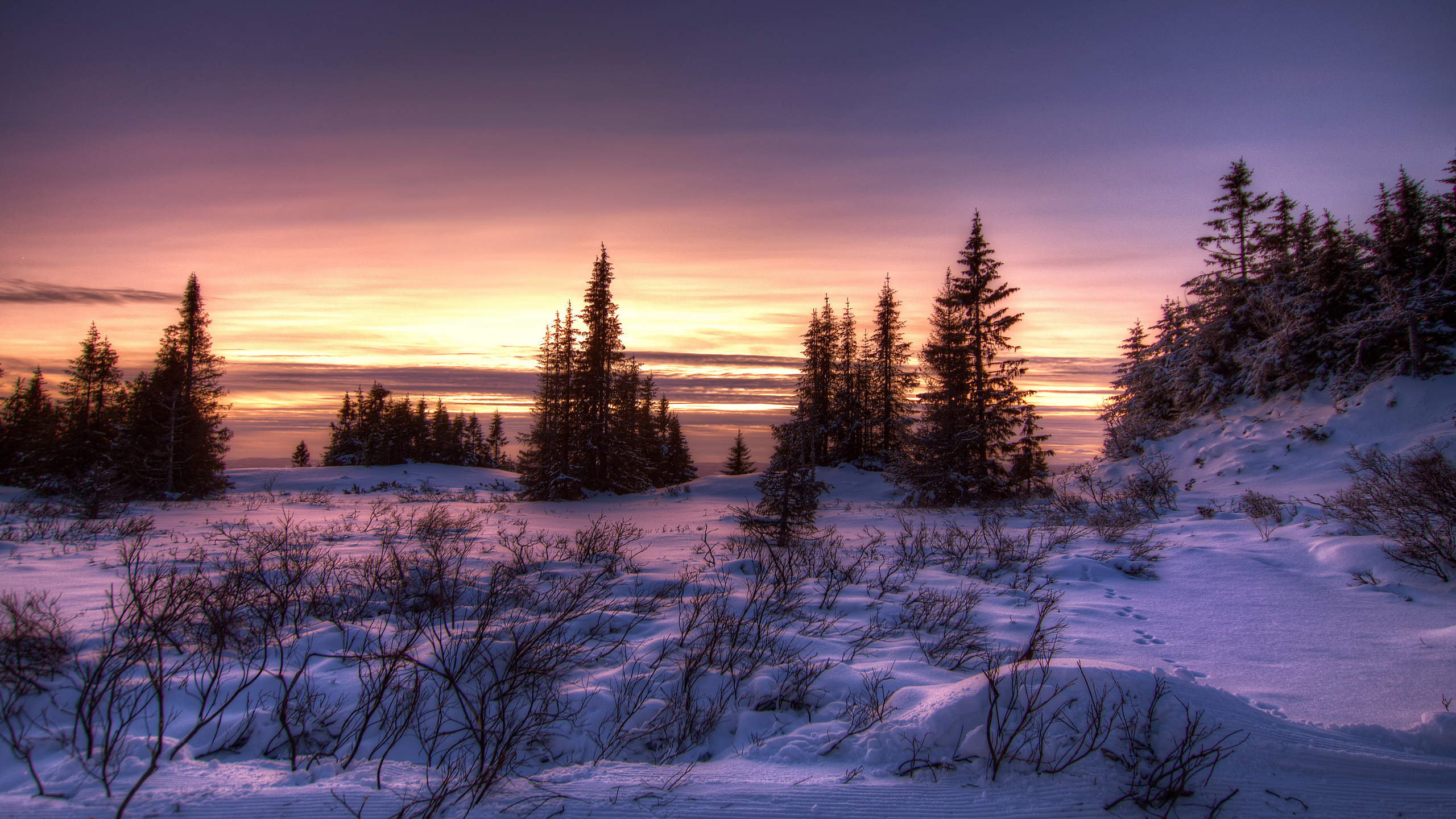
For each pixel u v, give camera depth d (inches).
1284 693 178.5
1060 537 444.1
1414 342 676.7
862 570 366.3
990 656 206.8
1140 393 1018.1
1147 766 125.0
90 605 247.8
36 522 521.3
